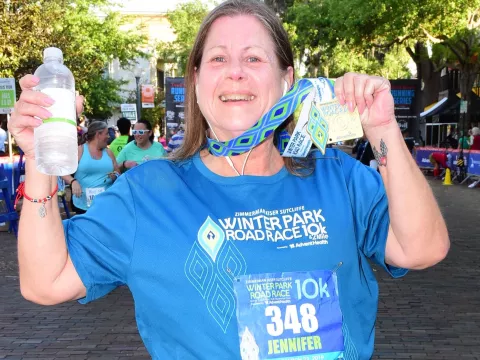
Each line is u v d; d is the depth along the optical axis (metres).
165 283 1.65
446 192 16.16
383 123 1.67
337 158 1.86
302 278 1.66
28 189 1.64
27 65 15.69
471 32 20.48
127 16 26.28
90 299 1.73
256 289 1.63
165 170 1.76
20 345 4.69
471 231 9.79
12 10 15.08
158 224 1.68
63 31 17.67
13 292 6.20
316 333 1.64
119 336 4.89
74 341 4.78
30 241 1.64
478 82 28.97
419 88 18.56
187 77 1.85
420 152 22.50
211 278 1.63
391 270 1.83
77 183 6.95
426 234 1.68
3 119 16.62
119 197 1.72
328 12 23.61
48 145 1.54
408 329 4.98
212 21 1.79
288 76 1.85
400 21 19.52
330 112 1.68
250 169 1.77
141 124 8.21
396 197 1.67
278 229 1.69
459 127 23.30
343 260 1.70
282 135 1.83
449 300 5.82
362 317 1.76
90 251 1.70
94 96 27.05
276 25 1.79
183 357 1.65
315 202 1.74
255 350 1.61
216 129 1.79
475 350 4.53
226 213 1.69
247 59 1.75
